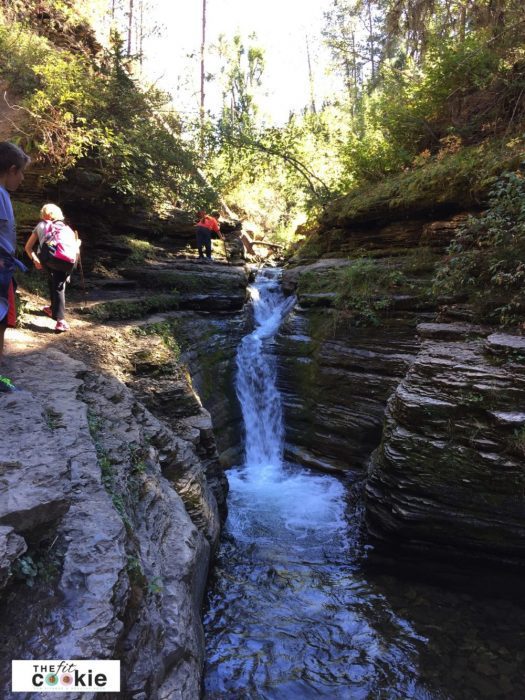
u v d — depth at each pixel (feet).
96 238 34.68
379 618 14.89
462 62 30.58
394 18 35.12
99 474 9.77
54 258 20.35
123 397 16.19
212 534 16.69
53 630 6.56
